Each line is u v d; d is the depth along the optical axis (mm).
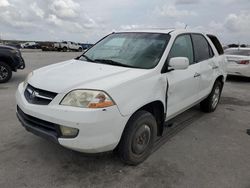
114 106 3043
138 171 3445
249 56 11078
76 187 3068
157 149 4113
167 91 3916
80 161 3619
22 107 3361
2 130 4586
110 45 4516
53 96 3105
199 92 5129
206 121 5578
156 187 3127
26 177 3215
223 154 4055
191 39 4918
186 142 4438
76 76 3355
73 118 2922
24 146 3998
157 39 4242
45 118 3076
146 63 3852
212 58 5676
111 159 3695
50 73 3586
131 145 3396
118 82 3193
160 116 3984
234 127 5289
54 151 3859
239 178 3391
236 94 8586
